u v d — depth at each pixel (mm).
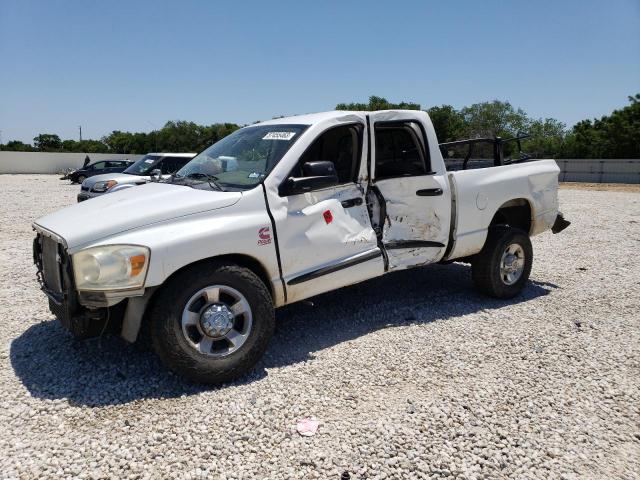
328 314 5465
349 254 4617
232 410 3520
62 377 3992
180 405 3586
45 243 4117
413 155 5340
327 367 4195
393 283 6648
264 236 4102
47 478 2824
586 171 35625
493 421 3391
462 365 4230
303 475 2861
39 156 47906
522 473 2898
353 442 3154
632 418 3477
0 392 3756
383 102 48125
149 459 2996
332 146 4844
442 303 5848
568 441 3201
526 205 6305
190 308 3771
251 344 3961
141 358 4332
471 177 5586
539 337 4844
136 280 3574
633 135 41750
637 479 2867
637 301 6008
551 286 6652
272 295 4246
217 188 4266
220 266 3861
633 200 19344
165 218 3816
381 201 4871
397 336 4844
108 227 3678
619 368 4211
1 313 5496
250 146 4770
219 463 2965
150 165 14125
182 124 69312
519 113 55625
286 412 3494
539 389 3836
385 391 3799
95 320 3705
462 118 55188
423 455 3031
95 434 3234
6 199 19031
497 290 5863
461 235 5492
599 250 9016
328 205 4504
